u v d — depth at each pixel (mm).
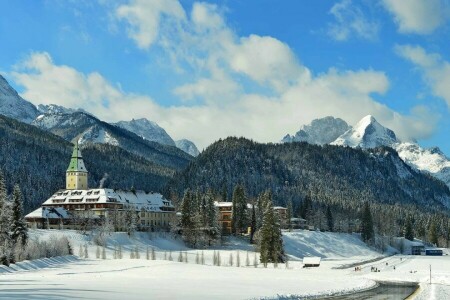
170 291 86625
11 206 171750
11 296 73938
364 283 120188
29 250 156000
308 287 104625
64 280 105562
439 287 112000
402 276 151000
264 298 79875
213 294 83625
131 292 83500
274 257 184875
